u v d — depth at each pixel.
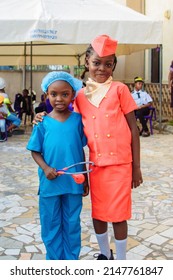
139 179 2.99
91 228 4.13
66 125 2.90
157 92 13.48
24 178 6.12
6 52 13.88
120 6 10.00
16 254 3.55
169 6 13.13
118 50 12.38
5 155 7.82
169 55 13.22
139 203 4.92
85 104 2.94
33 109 12.59
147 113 10.16
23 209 4.71
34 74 16.56
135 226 4.18
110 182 2.88
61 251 3.00
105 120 2.87
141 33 9.38
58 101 2.86
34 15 9.00
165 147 8.66
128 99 2.91
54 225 2.97
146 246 3.71
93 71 2.92
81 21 9.02
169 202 4.96
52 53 14.05
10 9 9.16
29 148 2.92
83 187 2.98
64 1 9.59
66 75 2.86
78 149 2.93
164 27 13.48
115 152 2.88
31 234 3.99
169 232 4.03
